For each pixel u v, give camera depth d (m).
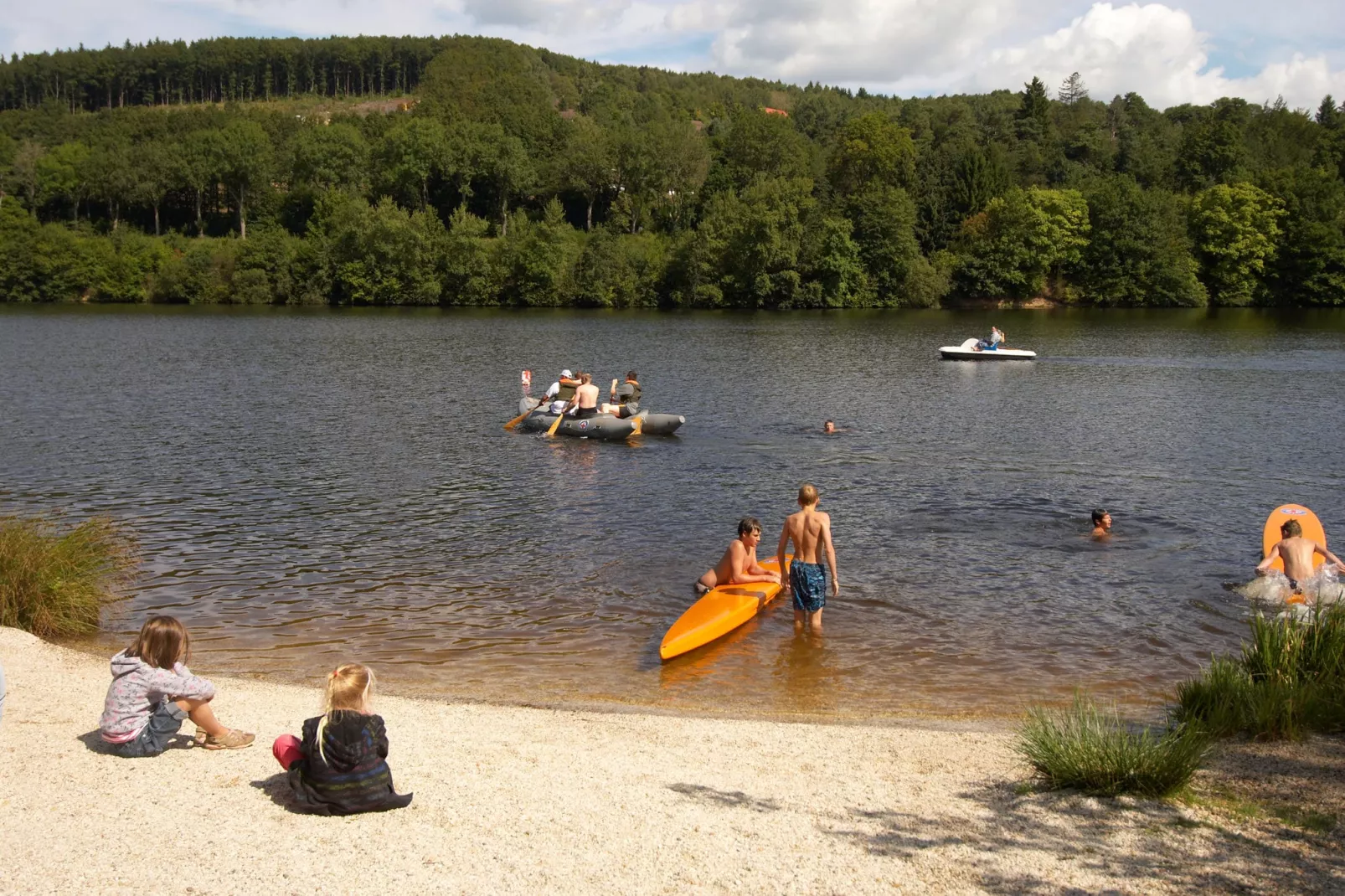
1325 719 7.12
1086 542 13.09
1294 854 5.23
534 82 138.50
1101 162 100.62
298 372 32.16
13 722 7.16
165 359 35.72
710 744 7.08
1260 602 10.70
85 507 14.77
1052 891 4.88
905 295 74.44
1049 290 75.75
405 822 5.60
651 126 95.81
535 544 13.02
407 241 73.62
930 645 9.60
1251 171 85.44
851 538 13.27
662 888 4.88
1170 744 6.39
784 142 93.00
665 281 74.94
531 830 5.52
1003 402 26.14
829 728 7.48
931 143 106.31
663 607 10.69
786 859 5.21
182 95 169.12
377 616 10.34
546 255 73.31
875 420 23.22
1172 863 5.15
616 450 19.55
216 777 6.21
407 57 176.50
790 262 72.31
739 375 32.06
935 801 6.00
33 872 4.96
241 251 74.75
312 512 14.59
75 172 86.88
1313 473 17.42
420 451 19.38
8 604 9.76
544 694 8.37
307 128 104.12
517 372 32.47
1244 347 42.00
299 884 4.88
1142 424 22.62
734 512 14.71
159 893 4.78
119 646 9.52
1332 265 72.81
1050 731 6.68
